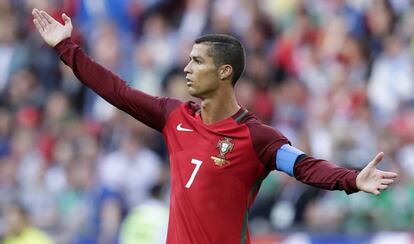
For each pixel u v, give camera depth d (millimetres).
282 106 39438
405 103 38312
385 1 41719
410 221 31391
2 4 48406
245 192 18328
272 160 18188
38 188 39031
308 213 32438
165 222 33031
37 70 46000
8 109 44938
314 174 17562
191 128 18672
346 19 42438
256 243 32219
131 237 33188
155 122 19094
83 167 38281
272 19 44438
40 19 19406
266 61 42312
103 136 40250
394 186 32250
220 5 44594
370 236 30859
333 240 31203
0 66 46562
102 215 35469
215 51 18469
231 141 18297
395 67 39031
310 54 41844
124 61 45094
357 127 35531
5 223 35562
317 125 36312
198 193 18234
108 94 19141
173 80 41688
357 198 31859
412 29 40406
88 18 47469
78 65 19188
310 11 43938
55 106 43281
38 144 41438
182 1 46250
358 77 39750
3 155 42219
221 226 18172
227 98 18578
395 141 34156
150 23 45688
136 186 37344
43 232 35469
